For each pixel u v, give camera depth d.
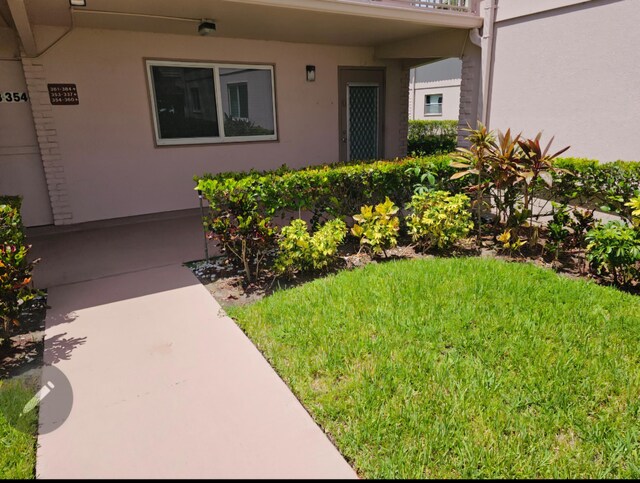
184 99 7.09
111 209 6.81
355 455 2.19
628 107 5.12
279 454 2.21
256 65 7.61
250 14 5.68
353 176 5.16
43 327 3.58
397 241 5.56
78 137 6.39
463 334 3.19
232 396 2.66
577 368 2.78
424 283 4.05
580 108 5.63
